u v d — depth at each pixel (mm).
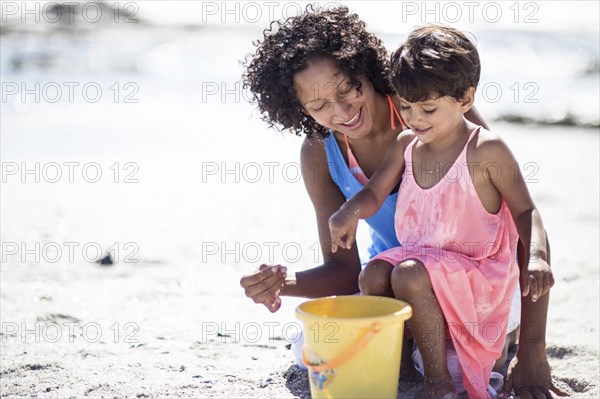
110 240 7676
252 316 5375
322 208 4508
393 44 19984
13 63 24203
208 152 12695
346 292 4348
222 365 4348
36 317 5328
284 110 4207
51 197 9695
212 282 6254
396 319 3244
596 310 5141
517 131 14125
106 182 10609
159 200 9547
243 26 35812
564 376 3980
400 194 3893
